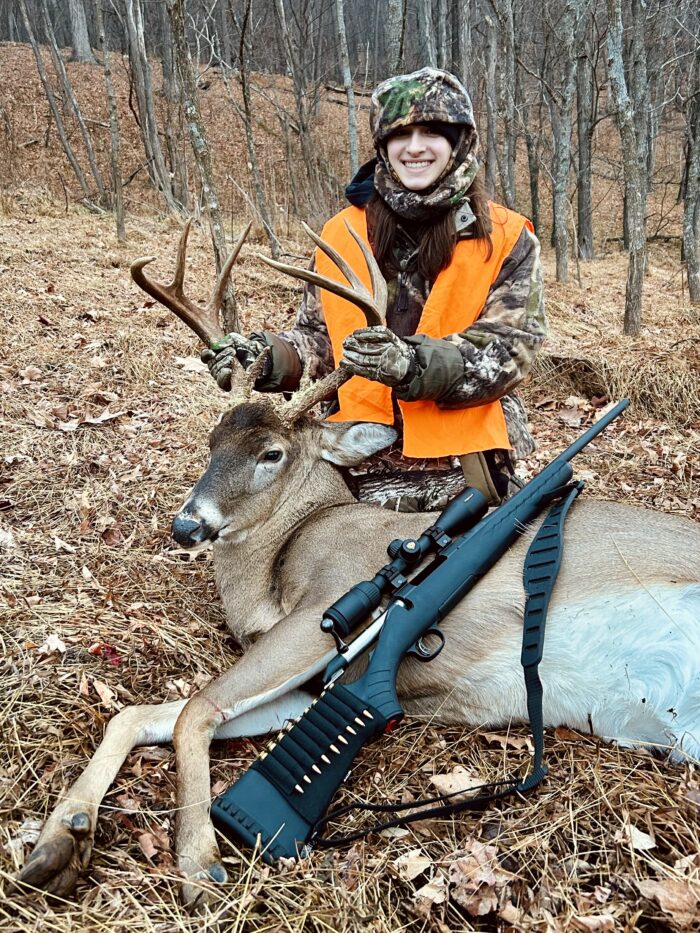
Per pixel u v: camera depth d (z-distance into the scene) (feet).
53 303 27.40
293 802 8.46
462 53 52.95
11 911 7.20
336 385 12.06
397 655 9.35
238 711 9.53
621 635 10.00
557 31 60.39
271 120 83.92
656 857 8.35
